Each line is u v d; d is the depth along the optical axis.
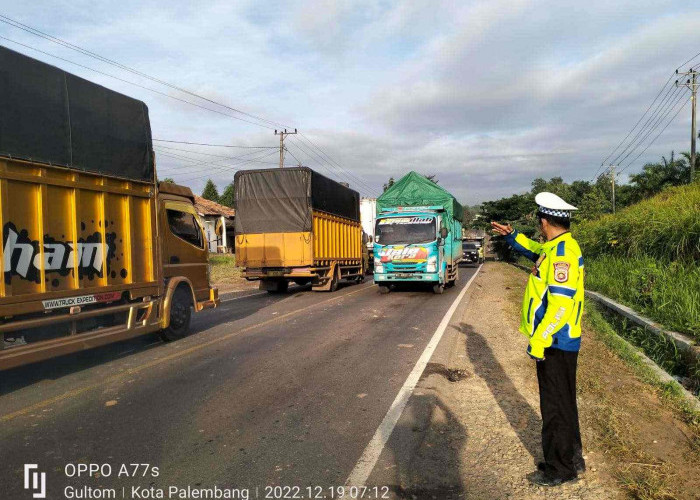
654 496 3.25
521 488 3.43
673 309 7.46
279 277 15.66
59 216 5.98
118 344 8.09
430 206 16.72
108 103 6.82
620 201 38.66
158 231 7.88
